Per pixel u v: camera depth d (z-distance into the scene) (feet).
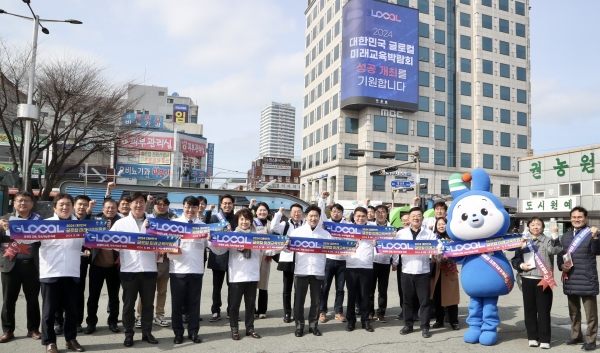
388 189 134.10
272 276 41.45
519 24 156.15
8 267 19.06
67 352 18.20
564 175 85.71
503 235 20.84
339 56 142.31
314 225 22.86
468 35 150.71
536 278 20.24
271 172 246.88
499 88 150.30
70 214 19.20
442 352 19.39
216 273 24.32
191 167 150.30
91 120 74.13
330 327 23.49
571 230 20.65
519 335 22.39
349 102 132.57
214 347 19.38
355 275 22.79
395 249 22.31
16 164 68.23
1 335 20.08
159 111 196.95
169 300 28.96
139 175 141.08
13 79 67.00
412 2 141.79
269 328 22.99
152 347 19.21
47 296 17.58
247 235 20.95
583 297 19.88
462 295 33.04
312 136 162.91
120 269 19.43
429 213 37.60
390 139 135.64
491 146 147.13
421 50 141.90
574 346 20.48
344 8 136.46
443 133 144.05
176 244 19.81
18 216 18.72
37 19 58.59
